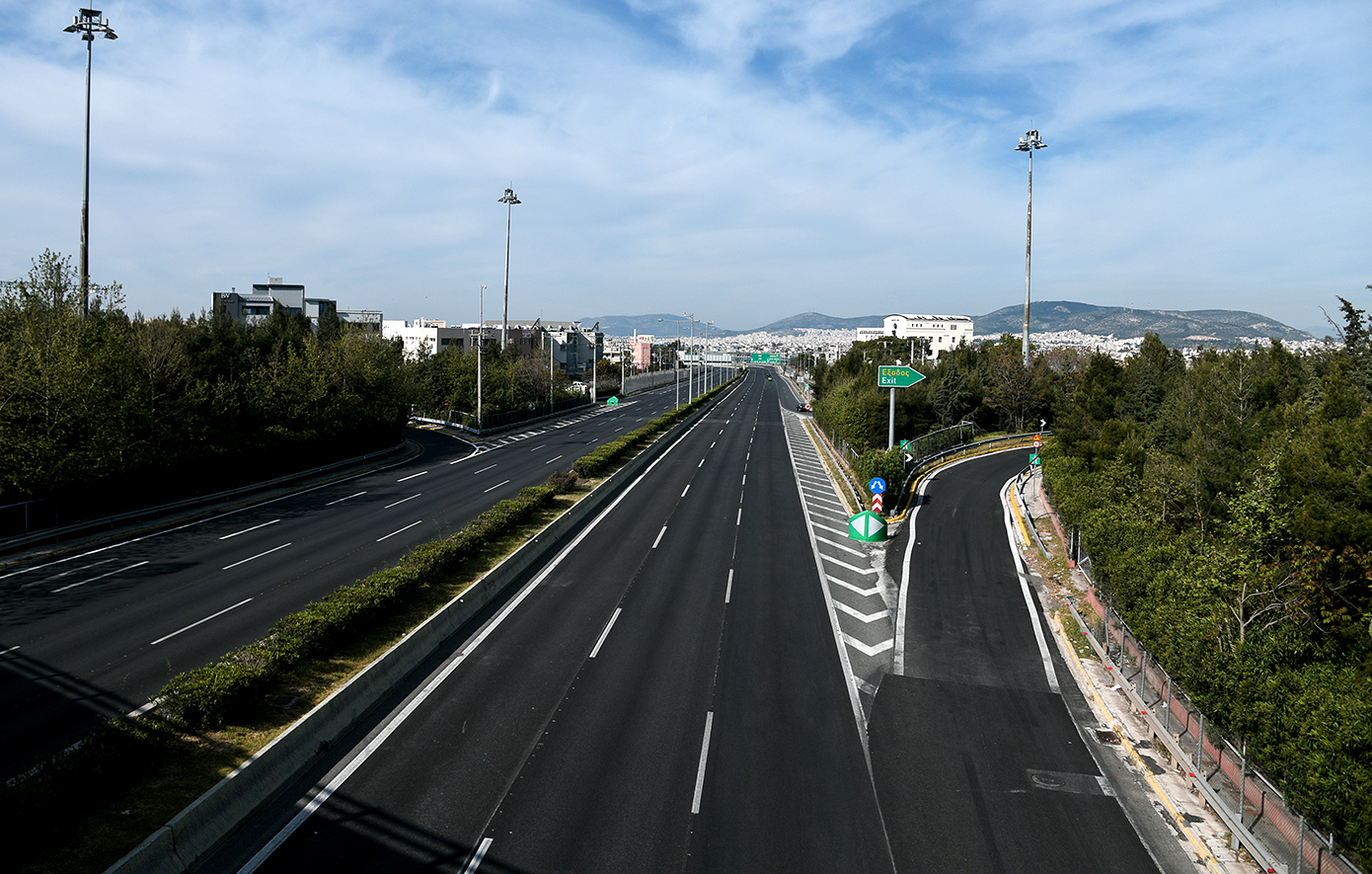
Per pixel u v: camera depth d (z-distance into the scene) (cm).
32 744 1395
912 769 1463
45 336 3130
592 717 1622
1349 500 1645
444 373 8031
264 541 3000
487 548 2739
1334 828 1126
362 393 5350
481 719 1598
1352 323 2822
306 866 1112
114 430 3172
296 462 4584
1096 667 1995
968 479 4856
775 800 1334
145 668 1753
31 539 2834
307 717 1443
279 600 2248
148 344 3647
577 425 8238
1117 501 2894
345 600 1911
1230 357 4134
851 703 1745
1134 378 5875
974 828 1280
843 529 3522
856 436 5466
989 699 1795
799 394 14875
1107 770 1491
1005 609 2447
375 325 8794
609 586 2561
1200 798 1402
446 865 1125
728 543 3184
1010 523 3653
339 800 1288
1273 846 1199
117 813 1134
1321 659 1550
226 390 4206
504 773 1388
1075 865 1192
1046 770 1480
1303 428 2227
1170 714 1593
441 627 2045
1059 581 2739
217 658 1819
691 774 1406
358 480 4581
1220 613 1584
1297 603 1530
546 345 14062
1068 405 4906
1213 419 3050
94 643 1903
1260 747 1315
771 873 1134
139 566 2628
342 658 1759
